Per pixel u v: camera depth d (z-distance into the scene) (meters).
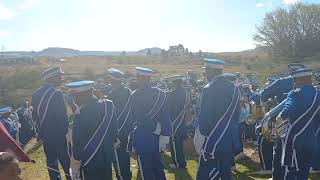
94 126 6.67
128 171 8.88
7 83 38.16
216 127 7.27
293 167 7.41
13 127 12.94
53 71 8.42
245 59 61.12
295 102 7.26
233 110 7.32
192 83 14.48
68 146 7.75
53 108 8.33
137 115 8.04
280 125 7.66
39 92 8.44
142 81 8.09
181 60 68.62
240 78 15.58
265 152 10.11
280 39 65.88
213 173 7.46
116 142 7.00
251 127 13.84
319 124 7.44
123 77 9.16
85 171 6.75
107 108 6.81
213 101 7.27
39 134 8.51
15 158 3.69
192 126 11.14
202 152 7.38
